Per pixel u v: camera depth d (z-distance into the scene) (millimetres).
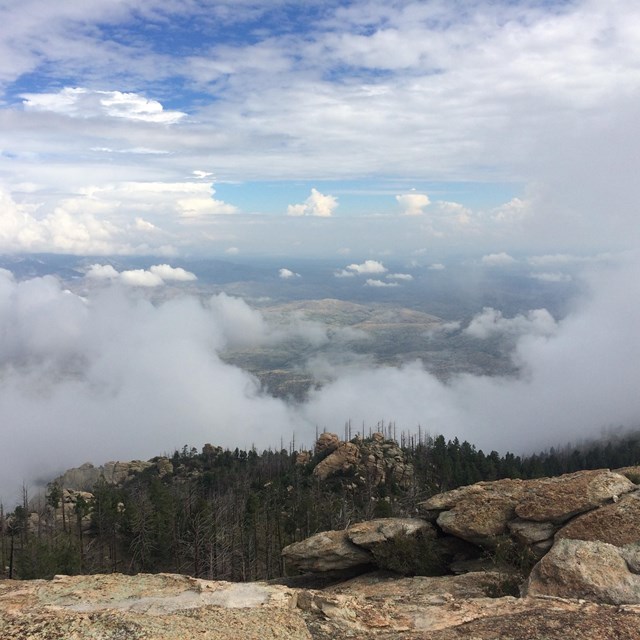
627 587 16844
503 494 26859
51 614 15008
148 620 14656
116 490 103312
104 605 16266
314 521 70500
